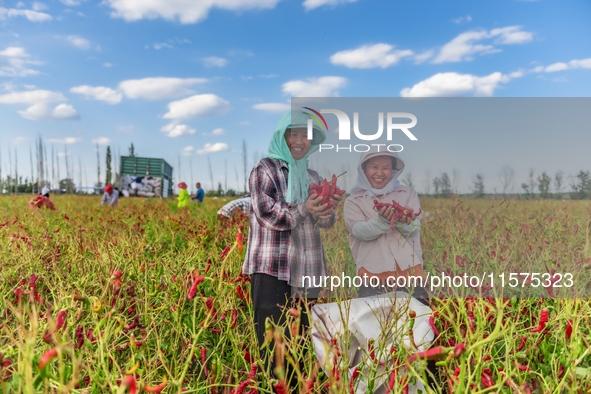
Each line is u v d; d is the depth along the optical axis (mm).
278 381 2039
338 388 1966
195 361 2811
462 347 1620
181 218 8391
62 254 4320
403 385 1980
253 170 2975
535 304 2902
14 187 56125
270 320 2568
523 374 2195
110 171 71688
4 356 1990
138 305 2900
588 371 2039
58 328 1962
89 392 2037
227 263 3721
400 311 2342
